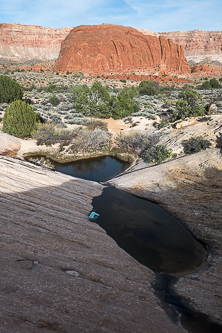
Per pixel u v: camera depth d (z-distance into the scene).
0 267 6.72
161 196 14.88
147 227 11.63
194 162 17.91
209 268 8.56
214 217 11.82
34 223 10.07
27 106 29.77
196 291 7.32
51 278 6.77
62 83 93.19
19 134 28.81
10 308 5.20
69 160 24.98
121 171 22.62
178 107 32.50
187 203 13.70
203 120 27.19
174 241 10.50
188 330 5.85
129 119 38.41
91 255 8.65
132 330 5.44
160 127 32.47
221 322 6.13
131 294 6.90
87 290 6.58
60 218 11.26
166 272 8.44
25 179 15.42
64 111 42.59
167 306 6.69
